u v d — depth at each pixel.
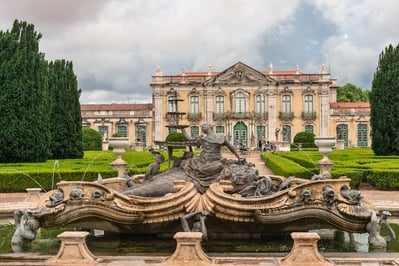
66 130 33.88
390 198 15.68
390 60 33.66
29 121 26.89
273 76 66.62
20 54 27.00
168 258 6.91
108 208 8.83
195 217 8.95
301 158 26.72
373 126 33.75
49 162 25.88
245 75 66.62
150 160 26.11
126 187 11.77
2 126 26.53
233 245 8.84
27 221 8.83
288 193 8.77
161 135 67.00
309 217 8.68
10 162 26.67
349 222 8.69
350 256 7.80
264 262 6.80
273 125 66.62
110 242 9.07
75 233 7.08
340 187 8.88
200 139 10.50
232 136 67.06
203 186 9.84
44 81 28.33
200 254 6.74
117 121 69.44
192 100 67.31
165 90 67.25
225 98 67.06
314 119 66.25
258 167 29.70
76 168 19.59
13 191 17.53
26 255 7.84
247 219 8.80
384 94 33.03
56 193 8.99
